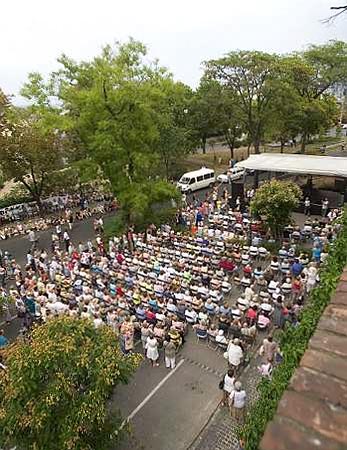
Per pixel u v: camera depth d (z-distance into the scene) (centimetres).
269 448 274
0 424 1082
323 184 4162
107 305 1970
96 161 3192
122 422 1316
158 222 3406
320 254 2288
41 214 4050
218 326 1812
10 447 1263
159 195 3291
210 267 2353
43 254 2675
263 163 3684
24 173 3819
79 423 1033
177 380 1591
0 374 1145
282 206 2636
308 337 755
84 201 4219
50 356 1070
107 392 1129
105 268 2355
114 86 2922
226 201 3741
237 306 1917
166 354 1634
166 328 1808
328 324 427
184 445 1312
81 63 3053
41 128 3122
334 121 7088
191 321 1836
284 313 1759
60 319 1222
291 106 4934
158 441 1331
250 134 5516
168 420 1409
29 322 1975
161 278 2148
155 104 3080
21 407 1052
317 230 2750
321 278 976
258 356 1662
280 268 2247
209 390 1532
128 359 1217
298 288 1939
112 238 3062
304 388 329
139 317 1878
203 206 3550
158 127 3834
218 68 4888
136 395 1527
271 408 723
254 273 2184
